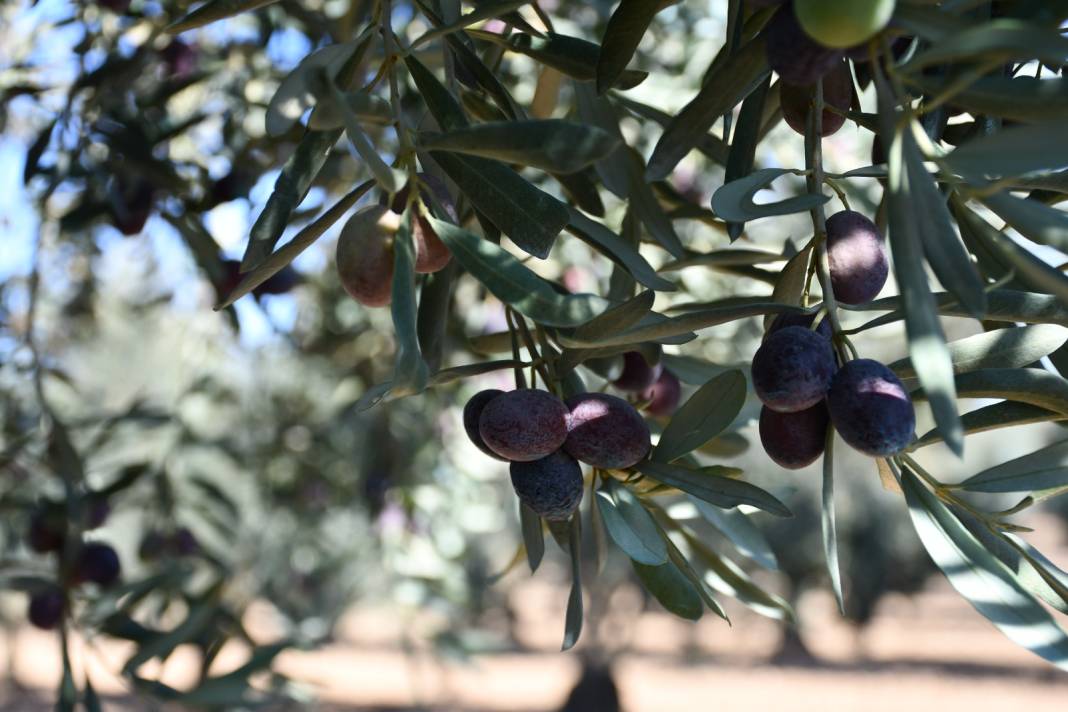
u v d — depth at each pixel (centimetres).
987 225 38
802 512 462
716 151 50
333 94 33
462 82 46
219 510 117
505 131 35
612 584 319
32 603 77
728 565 49
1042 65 41
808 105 40
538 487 38
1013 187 39
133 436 117
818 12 31
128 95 84
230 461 129
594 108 48
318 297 141
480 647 148
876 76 32
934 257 31
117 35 85
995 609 35
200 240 79
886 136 31
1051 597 38
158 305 128
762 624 653
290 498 157
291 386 161
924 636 676
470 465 144
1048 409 37
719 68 38
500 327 112
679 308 46
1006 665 561
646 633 698
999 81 32
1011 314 36
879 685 512
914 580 496
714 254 49
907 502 37
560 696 486
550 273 101
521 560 48
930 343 29
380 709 436
